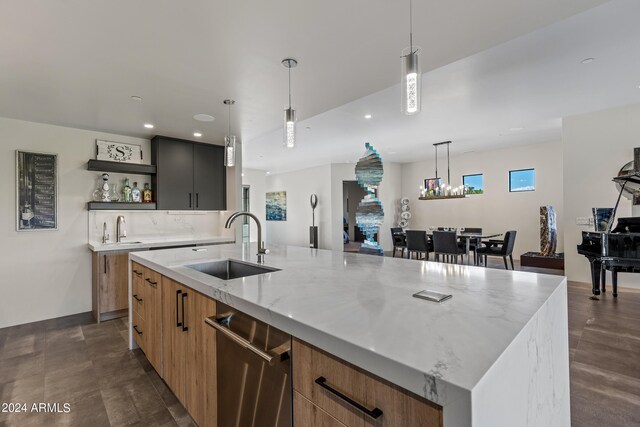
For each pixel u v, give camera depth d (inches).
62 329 128.0
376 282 57.0
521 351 32.8
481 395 23.0
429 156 330.0
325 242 371.9
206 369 59.1
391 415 27.7
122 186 163.9
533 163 279.0
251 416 47.1
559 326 50.8
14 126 136.3
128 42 79.5
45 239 142.5
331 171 362.3
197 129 157.8
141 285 96.6
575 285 186.7
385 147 279.9
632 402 74.4
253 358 46.2
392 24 73.9
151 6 65.9
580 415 69.9
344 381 31.9
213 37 78.2
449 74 129.0
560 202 266.5
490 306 41.7
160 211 176.9
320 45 82.8
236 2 65.4
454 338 31.0
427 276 62.4
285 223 433.7
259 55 87.4
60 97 113.9
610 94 154.5
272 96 116.6
